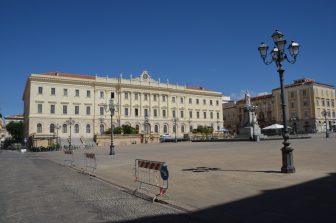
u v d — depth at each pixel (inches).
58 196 418.9
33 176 675.4
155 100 4001.0
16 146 3631.9
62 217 303.9
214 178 504.1
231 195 373.4
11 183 561.6
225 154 973.8
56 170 823.1
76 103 3442.4
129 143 2960.1
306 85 3878.0
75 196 418.0
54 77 3321.9
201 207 327.9
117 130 3024.1
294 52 544.4
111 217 300.0
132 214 311.1
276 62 547.8
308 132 3693.4
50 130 3272.6
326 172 497.4
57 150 2544.3
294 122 3971.5
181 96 4220.0
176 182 492.4
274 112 4308.6
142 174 621.0
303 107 3902.6
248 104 2158.0
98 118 3553.2
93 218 297.4
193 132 3629.4
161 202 367.9
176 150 1392.7
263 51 579.8
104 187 502.0
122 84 3727.9
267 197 348.8
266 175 499.5
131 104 3791.8
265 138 2015.3
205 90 4507.9
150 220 286.4
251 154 906.7
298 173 500.1
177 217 294.8
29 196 422.6
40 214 317.7
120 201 380.2
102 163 962.1
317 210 286.2
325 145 1074.7
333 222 250.4
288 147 516.1
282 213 283.9
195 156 974.4
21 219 299.3
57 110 3329.2
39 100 3240.7
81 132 3442.4
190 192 409.4
